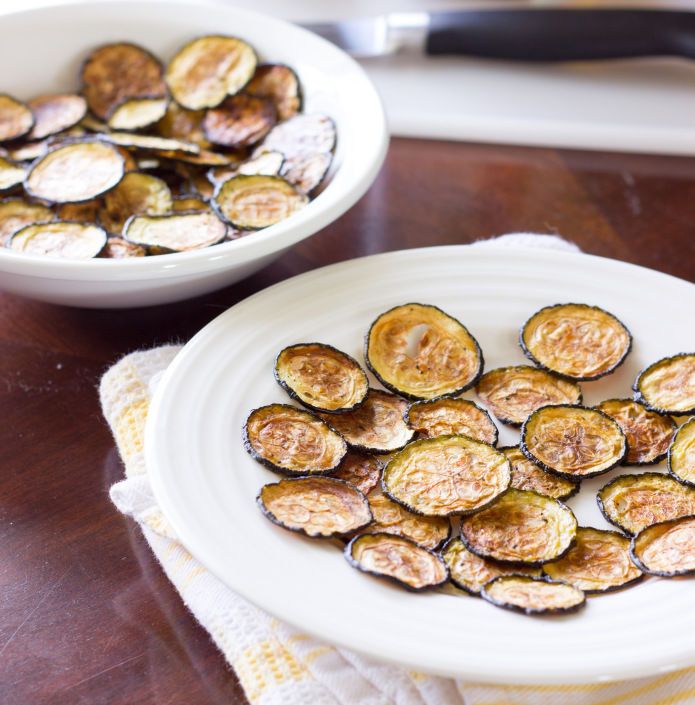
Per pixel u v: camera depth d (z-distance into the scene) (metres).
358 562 0.48
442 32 0.80
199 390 0.53
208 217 0.60
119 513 0.53
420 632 0.46
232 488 0.50
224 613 0.49
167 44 0.69
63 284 0.55
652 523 0.51
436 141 0.75
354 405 0.53
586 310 0.57
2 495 0.53
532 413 0.53
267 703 0.47
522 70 0.81
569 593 0.48
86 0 0.68
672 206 0.70
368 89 0.65
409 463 0.51
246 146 0.66
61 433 0.56
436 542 0.50
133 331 0.60
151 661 0.49
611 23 0.79
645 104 0.79
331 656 0.48
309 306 0.57
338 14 0.87
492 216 0.69
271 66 0.68
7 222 0.60
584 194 0.71
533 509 0.50
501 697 0.47
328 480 0.50
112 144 0.62
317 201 0.58
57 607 0.50
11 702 0.47
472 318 0.58
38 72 0.68
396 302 0.58
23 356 0.59
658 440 0.54
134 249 0.59
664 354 0.57
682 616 0.47
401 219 0.68
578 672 0.45
